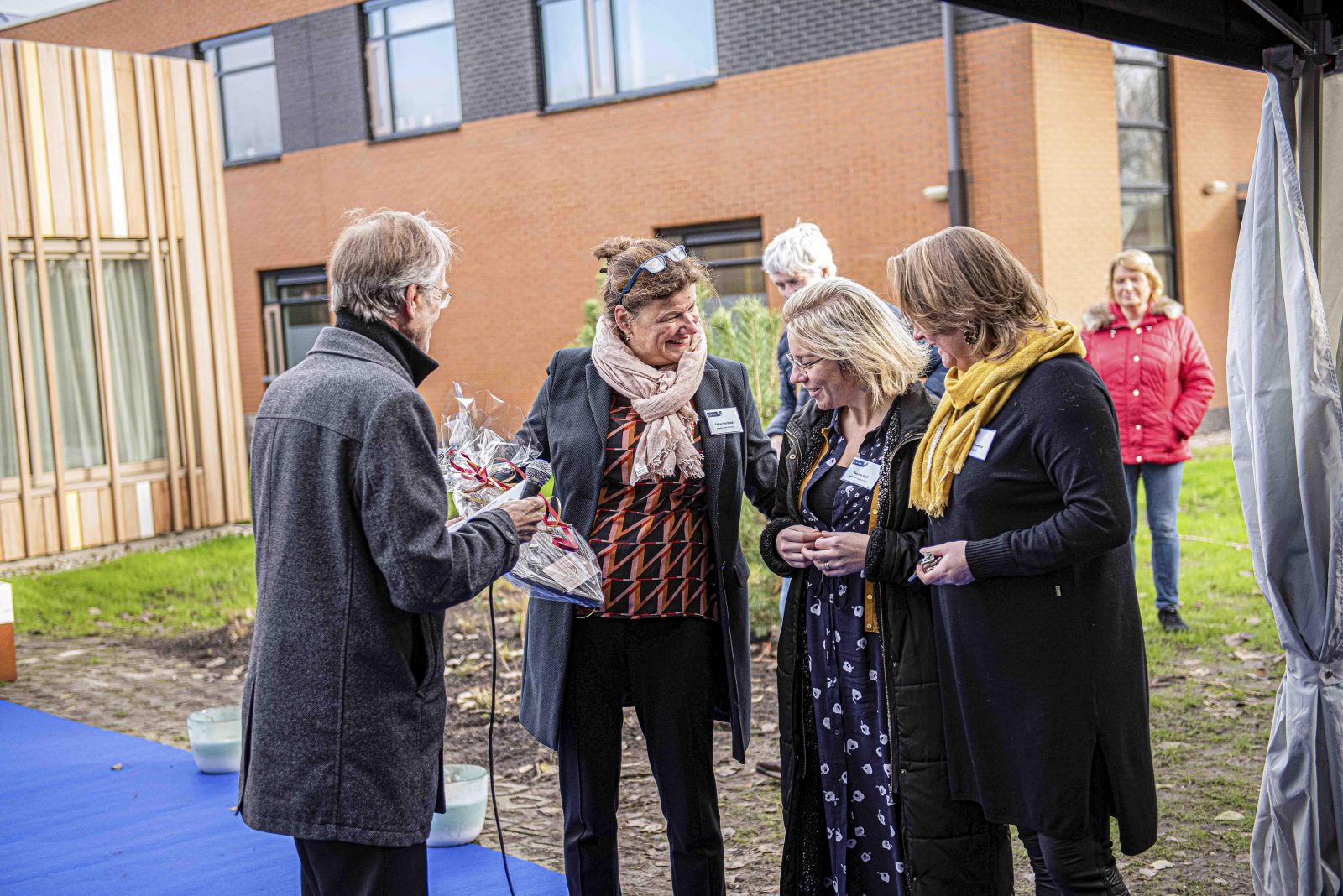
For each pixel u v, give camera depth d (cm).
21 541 979
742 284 1316
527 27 1404
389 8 1513
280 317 1686
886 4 1180
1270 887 275
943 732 244
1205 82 1385
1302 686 263
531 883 333
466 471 255
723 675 281
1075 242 1175
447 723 506
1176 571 581
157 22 1706
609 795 274
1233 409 274
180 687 581
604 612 268
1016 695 230
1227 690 492
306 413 214
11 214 970
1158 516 579
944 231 239
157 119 1070
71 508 1009
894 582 245
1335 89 292
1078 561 221
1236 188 1427
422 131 1498
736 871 344
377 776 214
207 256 1104
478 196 1469
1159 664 535
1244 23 346
